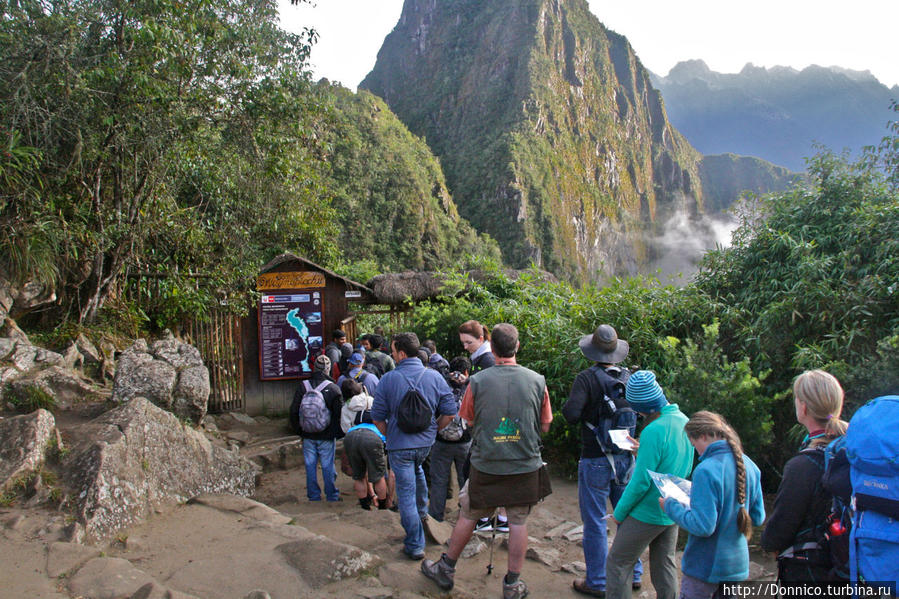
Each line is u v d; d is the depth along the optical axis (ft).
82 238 21.81
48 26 19.17
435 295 30.50
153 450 14.01
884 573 6.16
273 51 25.45
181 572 10.01
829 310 17.11
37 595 8.70
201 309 25.38
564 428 19.92
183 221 28.07
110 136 21.15
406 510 11.93
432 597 10.08
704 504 7.72
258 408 26.81
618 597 9.52
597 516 11.04
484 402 10.27
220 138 26.84
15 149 17.88
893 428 6.33
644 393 9.42
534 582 11.68
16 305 20.61
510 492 10.10
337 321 27.50
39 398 16.11
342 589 9.84
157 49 19.51
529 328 22.39
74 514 11.27
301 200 34.32
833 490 6.93
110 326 23.71
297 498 17.15
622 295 21.76
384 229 242.78
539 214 370.53
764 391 17.93
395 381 12.32
